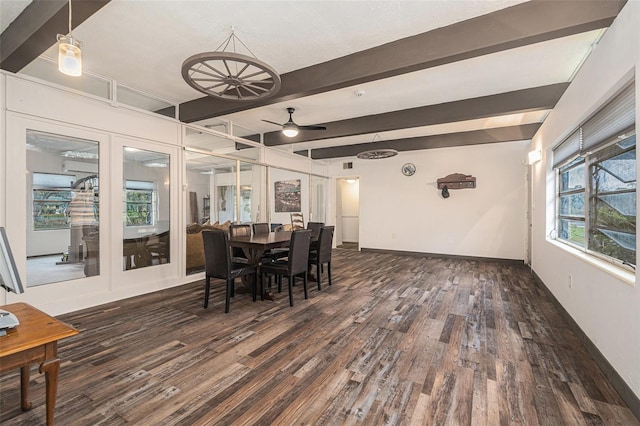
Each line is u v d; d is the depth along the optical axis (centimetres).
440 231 697
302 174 757
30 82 291
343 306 346
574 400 179
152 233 407
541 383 197
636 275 168
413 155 727
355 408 172
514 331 278
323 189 847
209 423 159
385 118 461
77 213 331
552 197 396
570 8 206
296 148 741
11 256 123
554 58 292
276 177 674
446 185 677
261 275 373
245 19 235
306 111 457
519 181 624
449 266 586
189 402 176
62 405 172
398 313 324
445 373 208
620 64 191
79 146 332
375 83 352
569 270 294
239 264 370
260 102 359
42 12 209
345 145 717
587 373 209
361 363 221
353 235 979
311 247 485
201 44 273
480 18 232
